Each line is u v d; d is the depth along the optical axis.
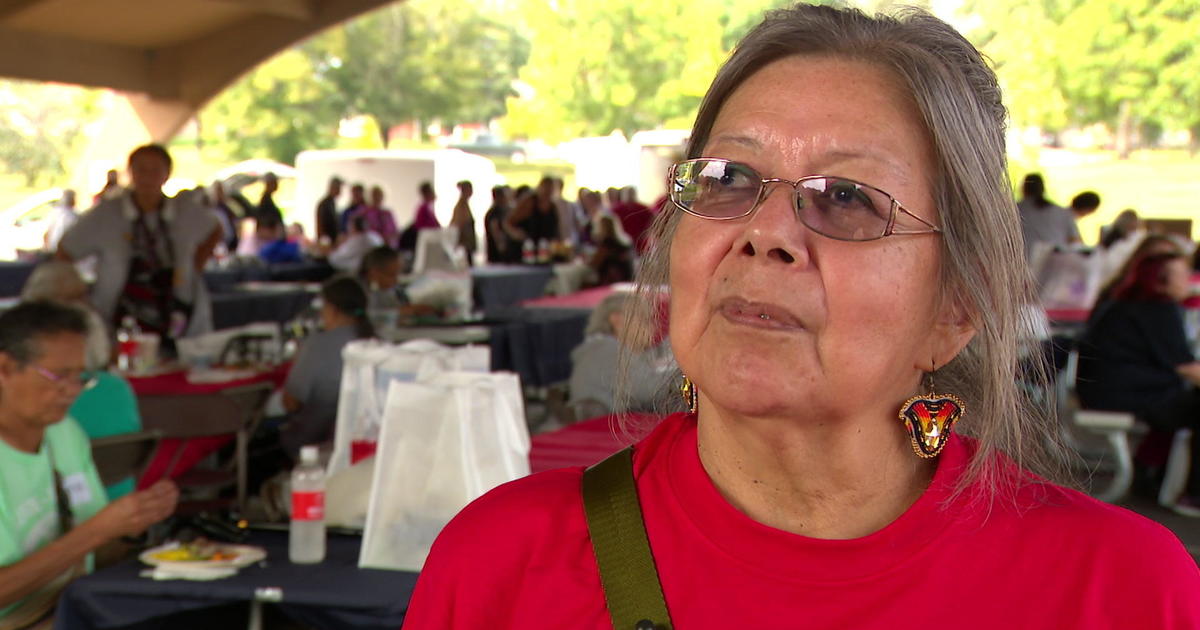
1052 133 45.53
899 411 0.95
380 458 2.71
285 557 2.80
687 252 0.91
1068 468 1.07
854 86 0.91
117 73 19.67
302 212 24.86
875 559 0.91
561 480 0.99
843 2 0.97
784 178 0.88
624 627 0.91
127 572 2.67
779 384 0.87
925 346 0.93
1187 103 32.94
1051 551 0.92
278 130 47.12
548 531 0.96
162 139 20.75
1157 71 32.91
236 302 10.01
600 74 43.72
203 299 6.37
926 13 0.96
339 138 50.47
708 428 0.96
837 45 0.92
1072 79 33.50
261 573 2.66
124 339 5.69
